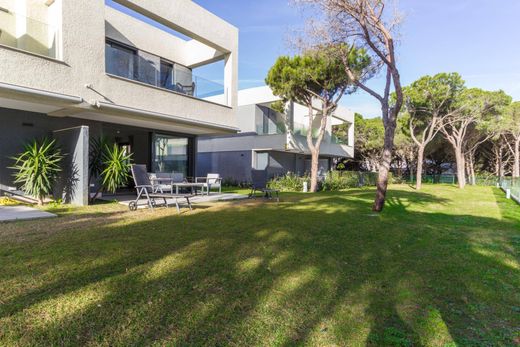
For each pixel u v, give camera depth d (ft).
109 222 19.15
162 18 33.76
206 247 13.89
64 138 29.04
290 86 48.19
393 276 11.29
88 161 27.45
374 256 13.64
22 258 11.60
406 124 83.51
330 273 11.34
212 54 44.80
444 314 8.54
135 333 6.99
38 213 21.34
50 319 7.41
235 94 44.86
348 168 127.34
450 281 10.96
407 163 125.18
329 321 7.91
